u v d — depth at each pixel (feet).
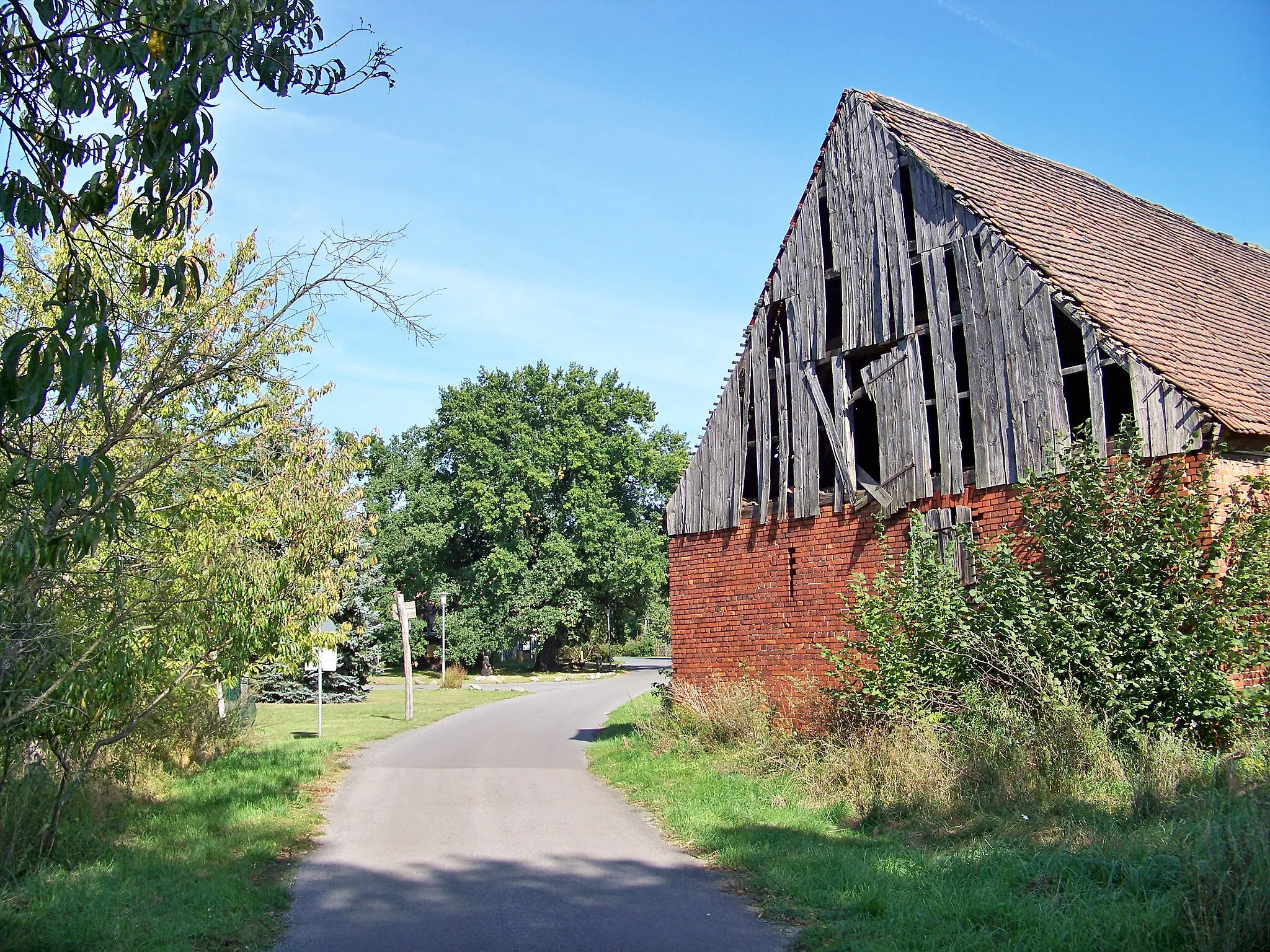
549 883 26.86
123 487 27.68
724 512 56.13
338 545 45.09
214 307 32.73
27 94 19.58
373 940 21.52
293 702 125.80
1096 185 58.54
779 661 51.52
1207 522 33.47
